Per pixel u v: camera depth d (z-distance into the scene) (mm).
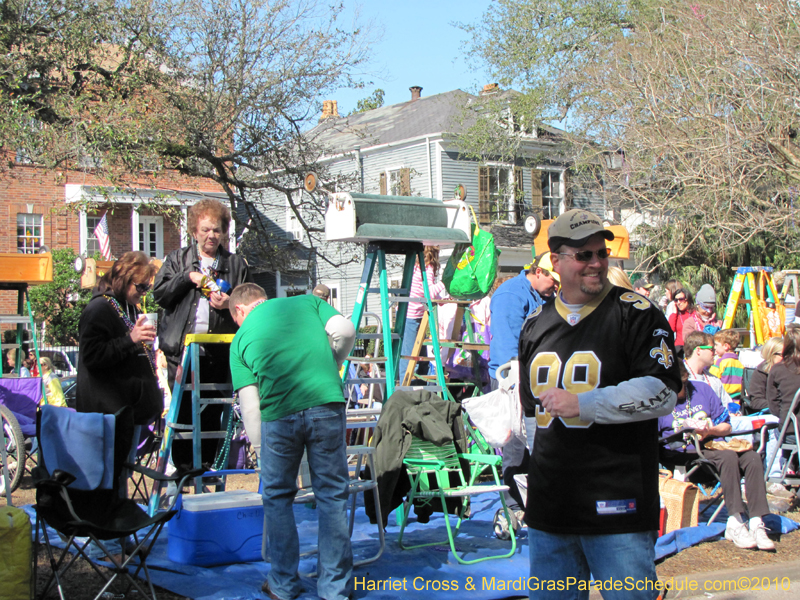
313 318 4160
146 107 14789
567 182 24969
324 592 4023
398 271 22844
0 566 3723
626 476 2727
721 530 5902
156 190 15320
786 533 6047
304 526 5637
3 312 19672
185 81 15922
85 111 13289
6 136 12406
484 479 7336
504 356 5516
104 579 4043
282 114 16453
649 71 17094
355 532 5531
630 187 18391
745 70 15148
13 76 13086
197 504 4586
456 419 5438
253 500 4734
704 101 15766
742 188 15055
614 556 2703
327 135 28000
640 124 17578
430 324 6184
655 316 2785
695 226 18016
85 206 13961
